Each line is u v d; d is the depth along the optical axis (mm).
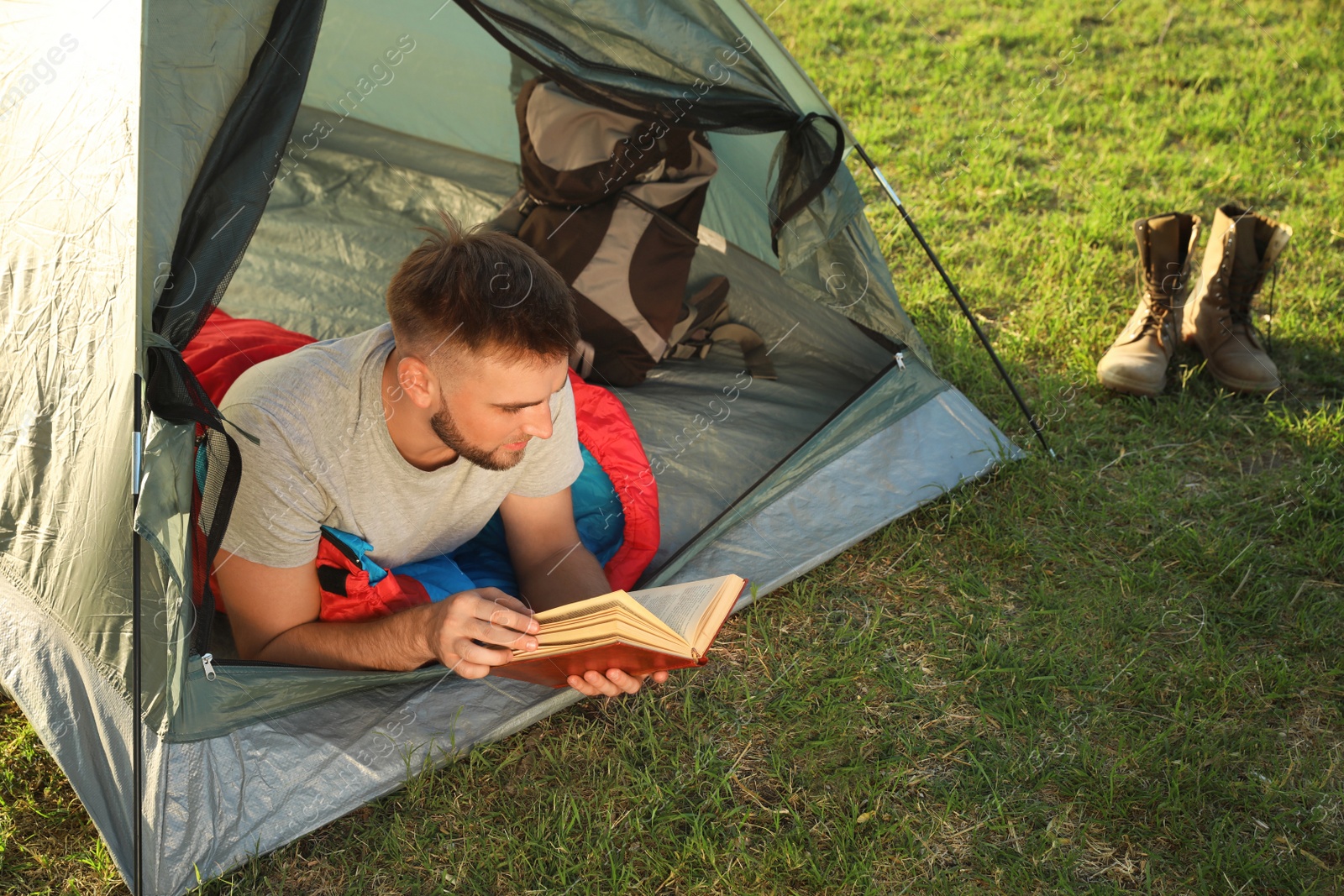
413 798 1582
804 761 1673
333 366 1479
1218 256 2621
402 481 1553
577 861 1505
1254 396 2621
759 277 2637
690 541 2043
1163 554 2123
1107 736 1719
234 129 1517
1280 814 1575
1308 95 4457
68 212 1527
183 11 1487
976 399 2600
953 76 4770
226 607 1591
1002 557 2115
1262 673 1823
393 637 1529
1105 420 2551
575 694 1732
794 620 1958
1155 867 1497
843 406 2346
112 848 1436
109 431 1457
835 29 5387
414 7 2836
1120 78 4715
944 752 1689
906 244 3404
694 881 1476
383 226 2959
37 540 1651
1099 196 3682
